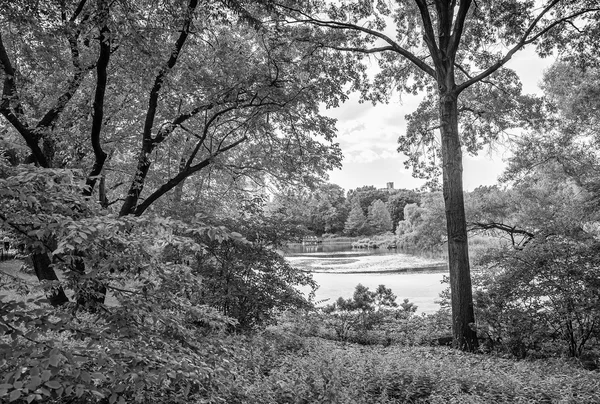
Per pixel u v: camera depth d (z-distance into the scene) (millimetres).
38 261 7355
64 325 2672
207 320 3629
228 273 8719
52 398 2422
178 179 11156
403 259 39625
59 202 2920
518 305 9609
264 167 12875
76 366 2287
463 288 10438
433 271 29172
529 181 16406
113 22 7605
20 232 2832
